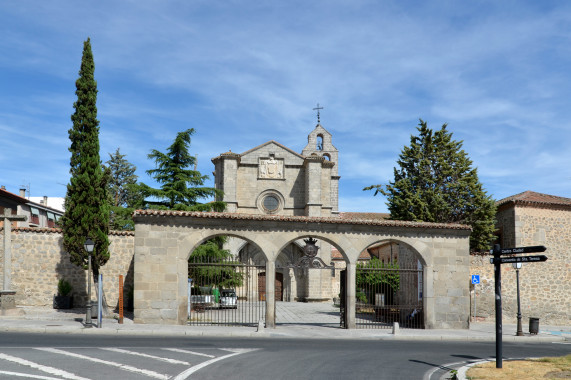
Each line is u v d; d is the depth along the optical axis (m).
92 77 23.72
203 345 14.44
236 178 45.16
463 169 33.38
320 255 44.97
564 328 24.95
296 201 46.78
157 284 19.66
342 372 10.72
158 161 30.58
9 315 21.19
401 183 33.56
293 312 31.52
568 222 28.98
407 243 21.84
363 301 30.45
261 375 10.15
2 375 9.27
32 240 24.61
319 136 57.59
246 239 20.45
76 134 23.03
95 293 24.77
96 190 23.03
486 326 23.92
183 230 20.00
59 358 11.24
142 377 9.61
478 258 26.44
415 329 21.47
